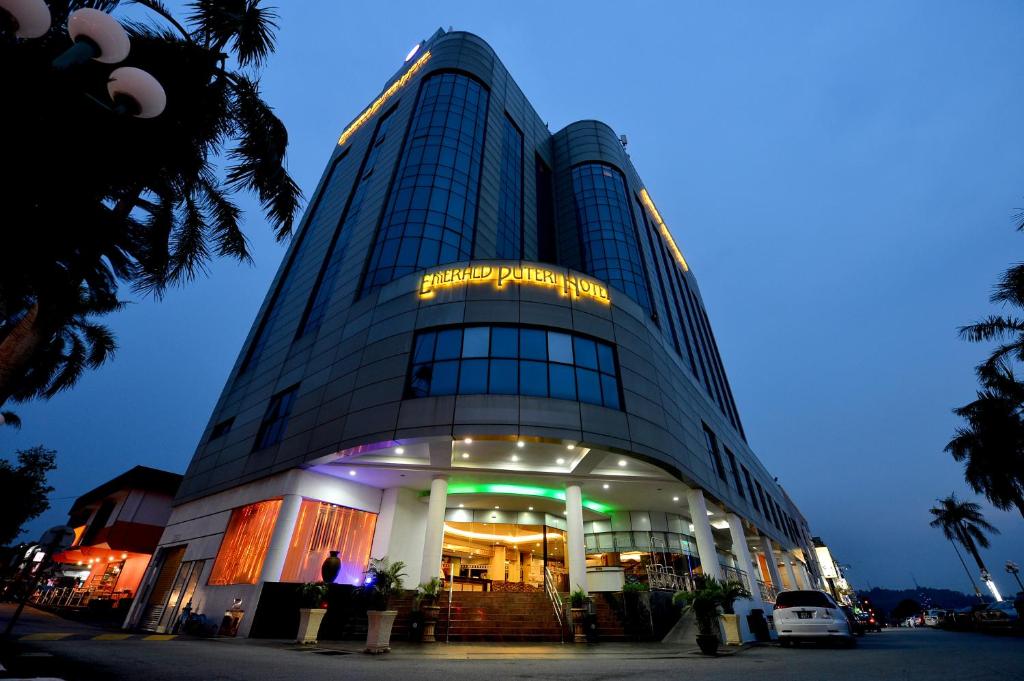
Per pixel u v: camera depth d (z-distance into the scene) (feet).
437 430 53.42
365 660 28.96
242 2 38.19
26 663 20.07
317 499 61.05
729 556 103.19
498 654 34.37
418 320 64.54
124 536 98.17
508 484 67.21
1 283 27.30
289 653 32.60
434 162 100.94
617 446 56.80
